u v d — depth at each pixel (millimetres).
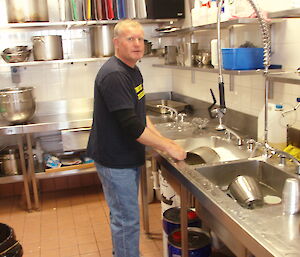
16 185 3662
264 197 1645
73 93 3672
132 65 2023
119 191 2068
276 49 2105
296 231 1168
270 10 2080
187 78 3480
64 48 3555
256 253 1135
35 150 3613
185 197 1801
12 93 2947
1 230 1834
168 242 2021
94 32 3184
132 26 1919
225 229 1445
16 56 3070
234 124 2566
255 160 1868
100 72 1962
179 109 3303
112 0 3086
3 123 3148
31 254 2578
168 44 3768
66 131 3215
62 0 3031
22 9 2955
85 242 2721
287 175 1650
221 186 1851
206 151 2113
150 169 3195
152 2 3203
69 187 3814
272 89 2131
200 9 2525
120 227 2127
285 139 1960
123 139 2008
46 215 3197
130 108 1890
